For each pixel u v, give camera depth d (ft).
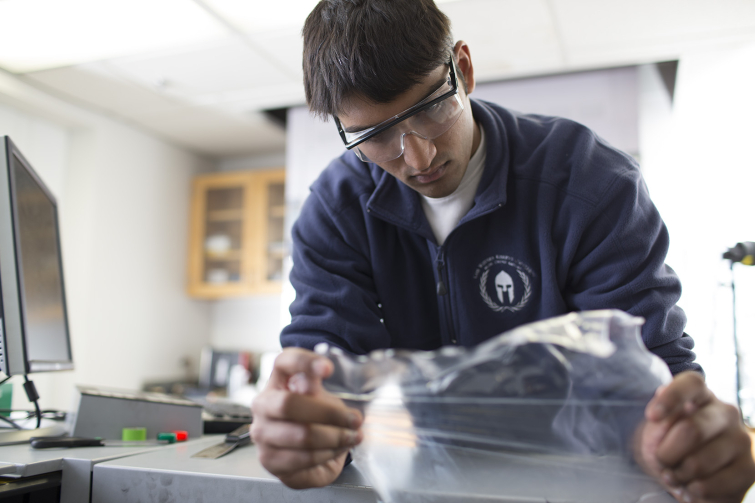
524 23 7.74
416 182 2.67
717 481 1.59
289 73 9.12
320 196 3.33
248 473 2.18
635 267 2.64
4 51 8.26
